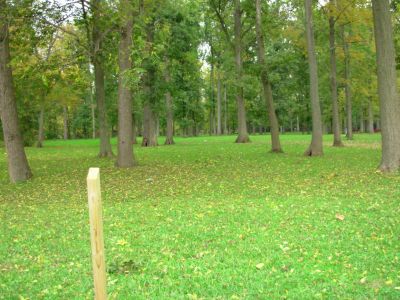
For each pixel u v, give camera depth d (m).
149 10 18.58
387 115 14.30
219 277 5.73
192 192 11.95
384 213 8.70
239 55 32.22
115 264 6.24
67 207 10.69
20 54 15.34
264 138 47.03
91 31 19.19
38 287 5.63
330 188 11.70
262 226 8.12
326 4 26.05
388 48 14.22
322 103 53.38
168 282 5.62
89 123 67.56
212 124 74.31
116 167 18.39
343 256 6.34
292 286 5.36
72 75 18.38
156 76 32.97
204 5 31.86
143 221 8.87
